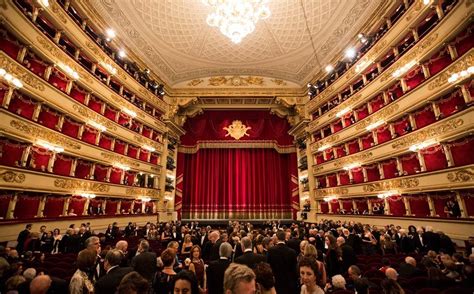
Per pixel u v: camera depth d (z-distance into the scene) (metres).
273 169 20.73
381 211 11.19
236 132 21.11
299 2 13.17
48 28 9.79
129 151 14.33
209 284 3.11
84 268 2.79
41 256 5.62
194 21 14.44
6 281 3.08
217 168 20.72
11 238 7.34
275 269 3.42
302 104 18.84
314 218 16.31
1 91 7.56
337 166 14.53
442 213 8.59
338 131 14.58
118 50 13.67
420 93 9.33
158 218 16.00
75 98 10.91
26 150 8.28
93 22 11.87
